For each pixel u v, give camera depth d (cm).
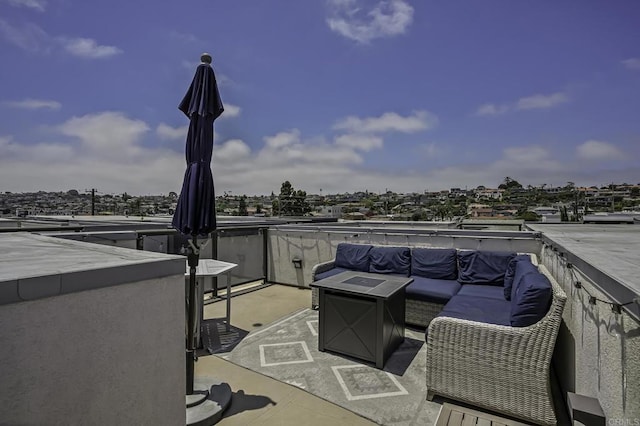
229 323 382
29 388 102
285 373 287
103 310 122
